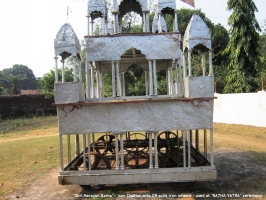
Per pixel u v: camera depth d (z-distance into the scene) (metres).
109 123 8.15
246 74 22.72
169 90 11.88
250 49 22.20
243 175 9.52
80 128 8.16
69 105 8.07
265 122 17.83
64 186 9.14
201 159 9.03
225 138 16.55
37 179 10.06
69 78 36.69
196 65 29.20
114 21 9.40
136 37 8.45
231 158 11.77
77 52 8.49
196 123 8.09
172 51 8.45
